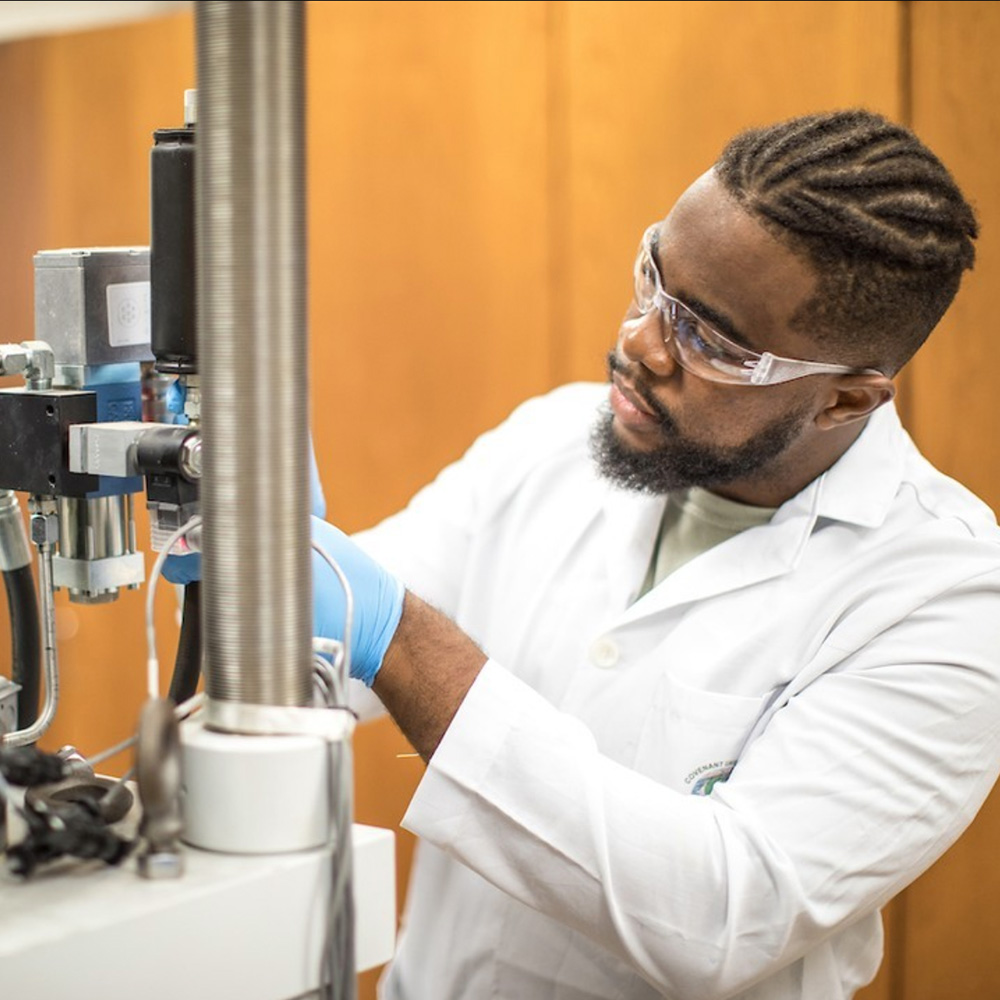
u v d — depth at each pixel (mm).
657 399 1270
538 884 1104
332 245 2559
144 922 652
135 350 985
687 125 2145
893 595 1262
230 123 664
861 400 1303
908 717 1178
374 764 2543
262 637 708
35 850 684
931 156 1281
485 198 2377
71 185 2740
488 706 1091
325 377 2605
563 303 2318
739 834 1128
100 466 879
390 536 1613
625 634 1391
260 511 694
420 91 2418
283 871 698
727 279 1201
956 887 1978
